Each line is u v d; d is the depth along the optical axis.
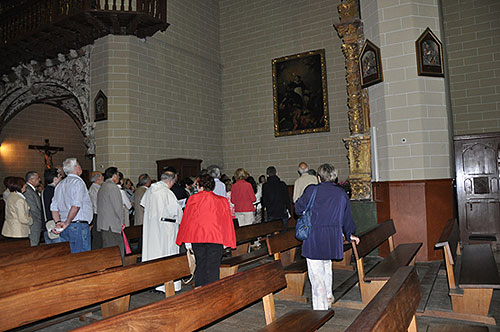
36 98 12.13
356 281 5.48
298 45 12.37
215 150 13.02
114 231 5.47
